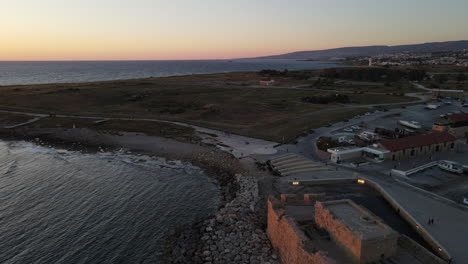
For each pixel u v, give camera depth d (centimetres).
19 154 7056
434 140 6119
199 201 4653
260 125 8769
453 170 5084
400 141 5944
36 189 5075
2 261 3275
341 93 13812
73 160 6625
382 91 14450
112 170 6000
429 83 16762
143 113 10762
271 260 3138
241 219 3906
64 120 9844
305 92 14462
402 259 2603
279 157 6109
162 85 16700
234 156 6362
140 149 7294
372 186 4684
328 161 5778
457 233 3309
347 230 2597
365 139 7012
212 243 3478
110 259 3322
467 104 10725
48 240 3653
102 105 12044
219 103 12019
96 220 4112
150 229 3891
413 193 4316
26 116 10419
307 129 8081
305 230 3098
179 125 9181
